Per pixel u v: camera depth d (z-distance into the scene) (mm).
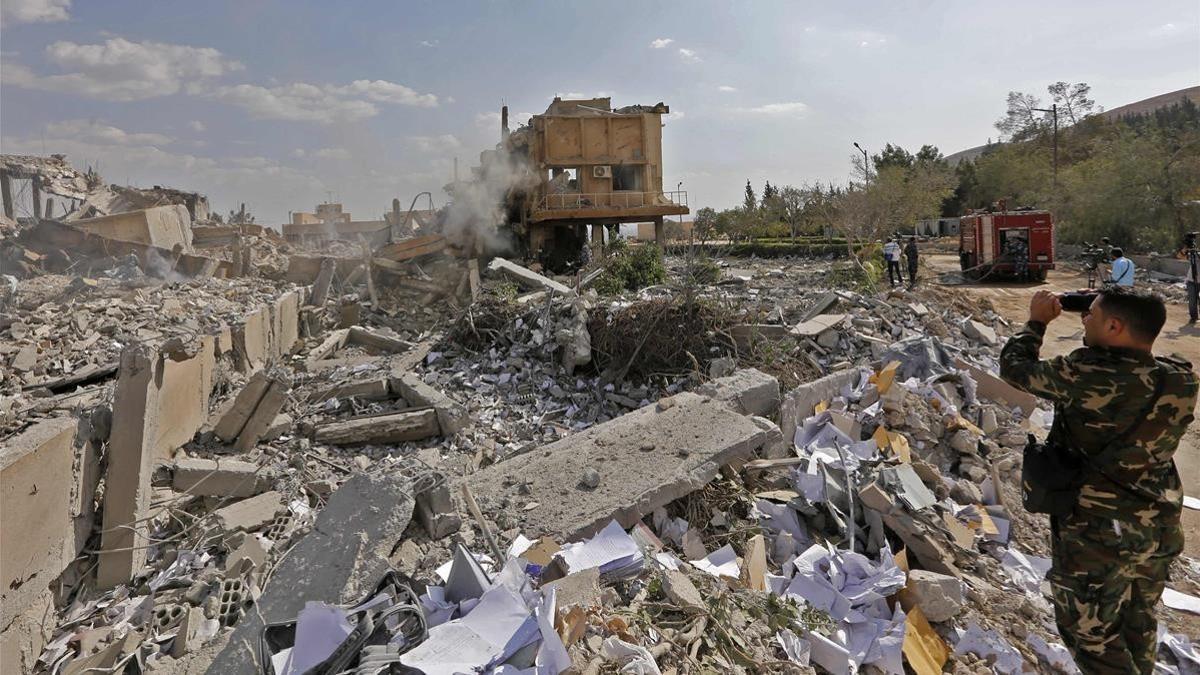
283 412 8867
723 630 3812
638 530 4961
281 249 24844
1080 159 45812
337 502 4445
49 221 15906
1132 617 2785
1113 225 28219
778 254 35000
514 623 3158
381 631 2971
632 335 10844
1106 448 2758
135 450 5246
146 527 5309
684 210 19984
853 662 4016
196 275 15625
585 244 21141
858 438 6820
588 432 6492
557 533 4766
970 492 6133
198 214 32156
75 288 12109
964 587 4801
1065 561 2900
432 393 8969
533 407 9977
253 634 3582
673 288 11812
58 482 4555
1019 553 5512
